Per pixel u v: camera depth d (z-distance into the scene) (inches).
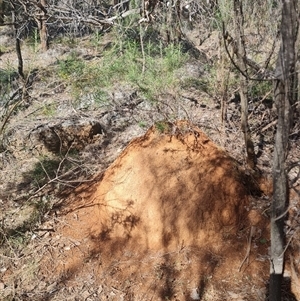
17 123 246.7
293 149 187.5
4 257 174.1
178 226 161.0
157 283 150.9
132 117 243.3
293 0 89.4
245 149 191.8
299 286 136.6
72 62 253.8
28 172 225.3
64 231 181.9
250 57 196.4
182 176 165.8
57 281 161.9
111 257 164.9
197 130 178.4
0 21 271.1
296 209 148.0
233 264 150.8
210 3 201.9
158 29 245.9
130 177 171.9
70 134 239.9
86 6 252.7
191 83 244.5
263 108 217.0
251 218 159.9
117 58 229.0
